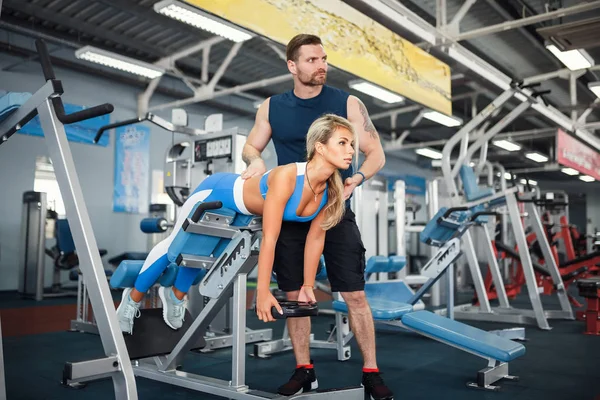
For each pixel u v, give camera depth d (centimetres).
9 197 746
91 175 819
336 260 218
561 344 394
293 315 177
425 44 532
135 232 873
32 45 763
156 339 250
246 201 202
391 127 1200
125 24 710
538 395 249
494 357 251
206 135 405
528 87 493
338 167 181
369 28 450
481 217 529
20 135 759
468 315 528
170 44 781
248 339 383
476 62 590
